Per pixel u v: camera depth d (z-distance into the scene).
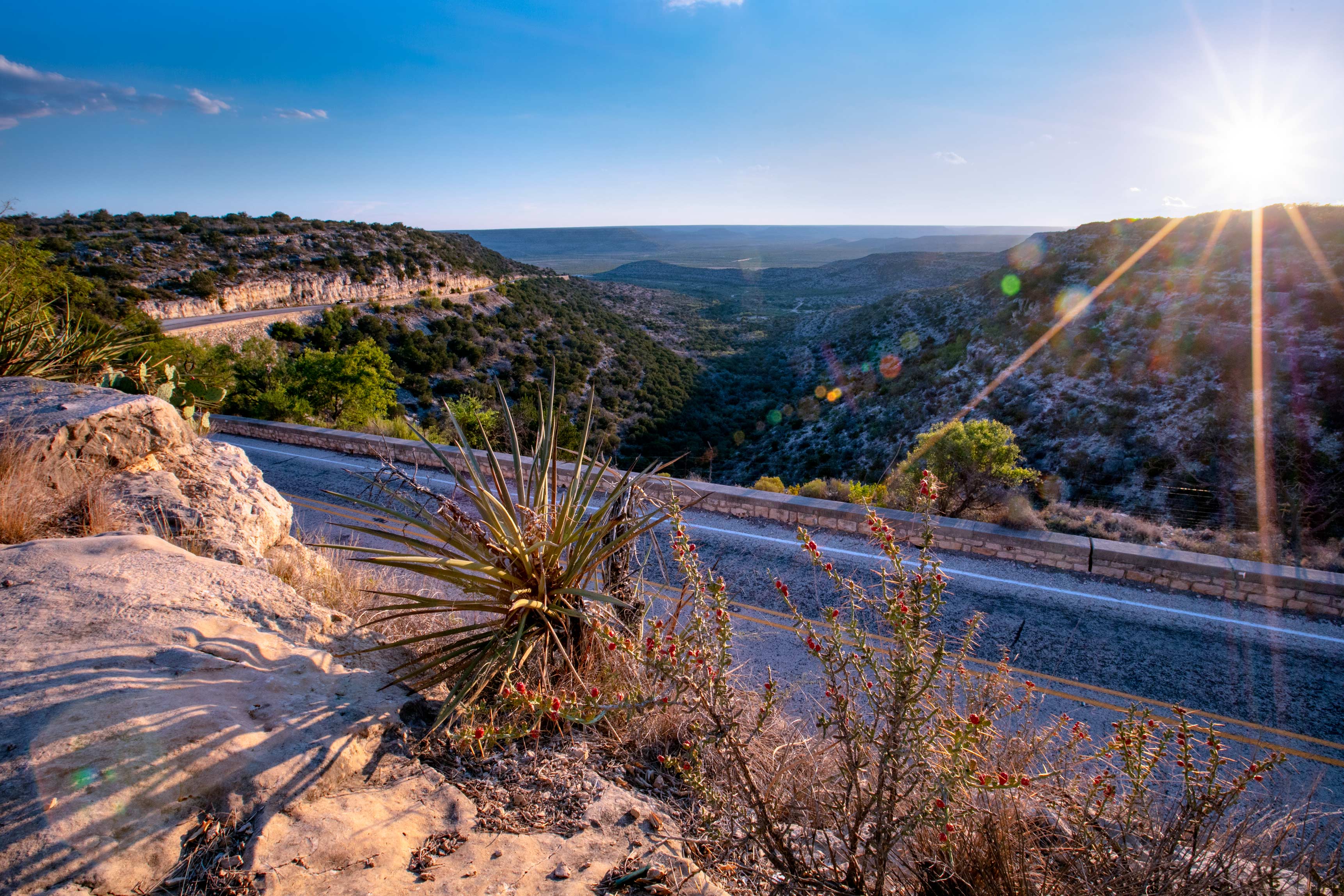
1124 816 2.08
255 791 1.85
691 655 2.01
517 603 2.83
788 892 1.83
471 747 2.22
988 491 10.57
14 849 1.43
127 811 1.62
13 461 4.12
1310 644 5.88
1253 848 2.09
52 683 2.05
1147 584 7.05
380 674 2.83
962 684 2.61
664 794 2.35
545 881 1.73
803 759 2.44
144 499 4.46
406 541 3.01
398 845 1.82
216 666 2.40
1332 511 15.02
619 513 3.50
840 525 8.64
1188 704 5.06
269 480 10.95
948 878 1.88
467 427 15.75
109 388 6.30
